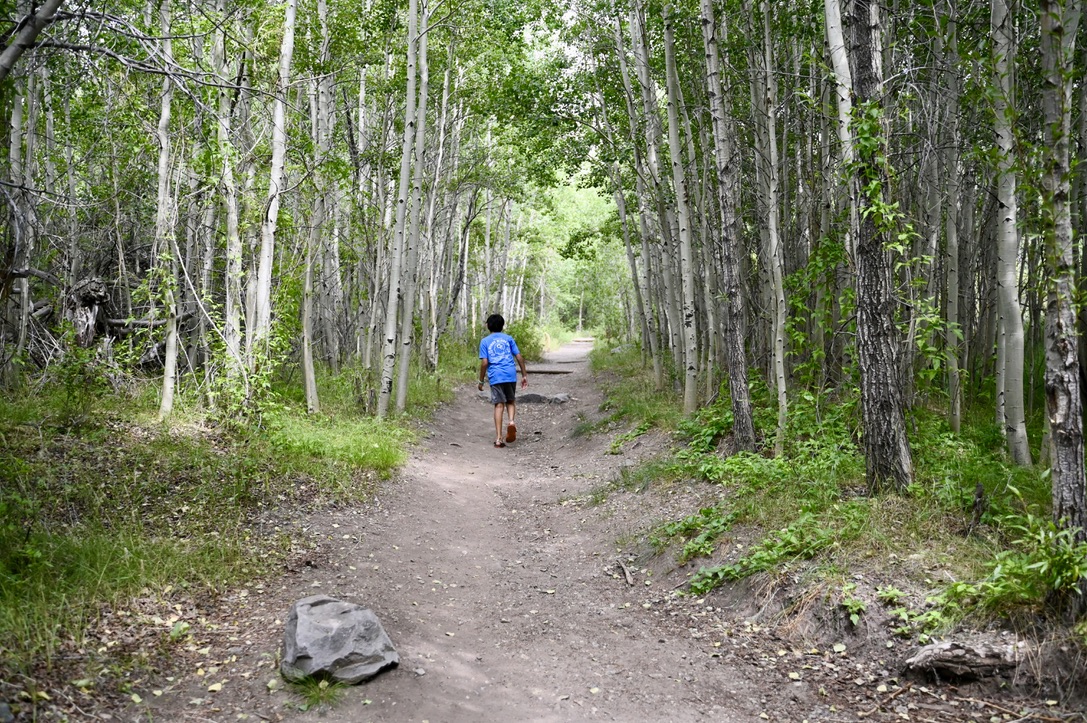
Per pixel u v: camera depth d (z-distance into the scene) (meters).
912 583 4.17
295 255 10.16
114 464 6.28
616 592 5.28
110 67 6.90
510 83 13.19
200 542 5.04
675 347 13.48
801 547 4.79
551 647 4.34
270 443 7.80
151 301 8.27
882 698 3.53
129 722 3.05
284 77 8.92
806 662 3.95
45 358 8.72
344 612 3.87
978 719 3.27
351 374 11.74
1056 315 3.50
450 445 10.98
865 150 5.01
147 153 9.27
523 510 7.68
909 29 7.28
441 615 4.76
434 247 20.81
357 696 3.50
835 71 5.53
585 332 63.53
